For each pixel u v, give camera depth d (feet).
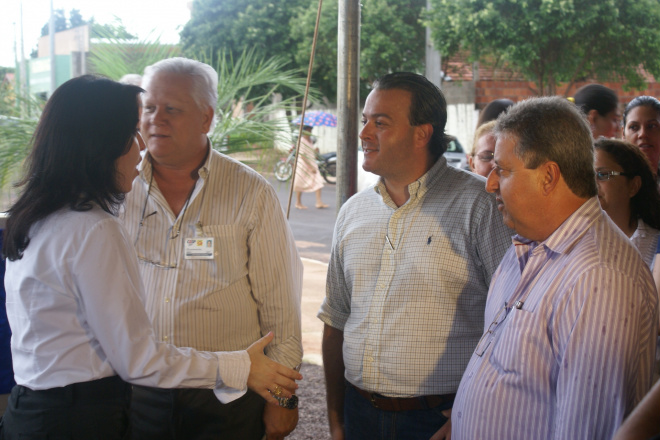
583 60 43.75
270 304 7.73
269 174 15.67
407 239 6.97
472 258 6.72
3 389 8.48
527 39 42.60
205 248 7.33
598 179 8.09
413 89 6.94
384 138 6.94
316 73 57.82
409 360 6.77
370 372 6.99
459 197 6.89
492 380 5.16
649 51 43.01
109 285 5.54
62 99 5.69
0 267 8.32
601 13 41.70
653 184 8.05
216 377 6.29
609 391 4.50
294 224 34.71
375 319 6.98
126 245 5.77
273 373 6.72
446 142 7.22
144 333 5.81
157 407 7.48
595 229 4.96
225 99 15.38
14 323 5.76
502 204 5.43
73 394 5.57
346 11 9.96
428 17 46.55
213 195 7.54
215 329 7.39
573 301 4.70
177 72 7.43
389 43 55.31
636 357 4.56
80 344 5.65
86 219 5.55
